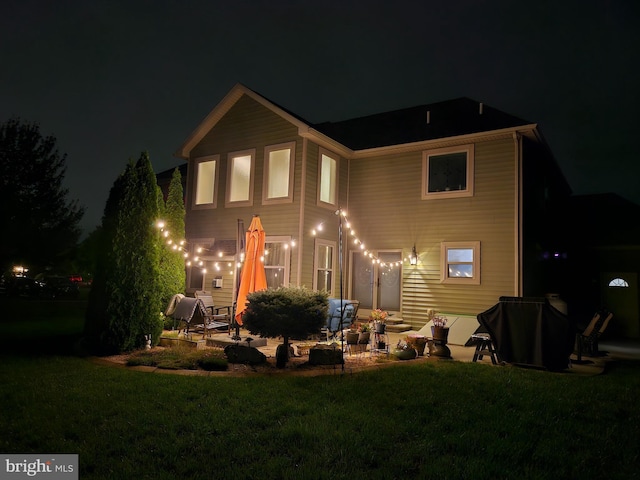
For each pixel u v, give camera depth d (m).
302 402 5.52
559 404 5.79
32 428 4.46
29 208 26.78
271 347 9.81
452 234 13.41
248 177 15.09
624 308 15.53
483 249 12.86
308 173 13.67
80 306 21.48
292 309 7.62
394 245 14.39
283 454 4.06
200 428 4.57
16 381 6.20
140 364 7.41
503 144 12.84
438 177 13.95
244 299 9.70
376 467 3.89
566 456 4.18
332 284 14.61
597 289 16.05
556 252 16.95
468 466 3.87
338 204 14.99
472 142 13.30
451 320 11.99
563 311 12.66
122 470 3.65
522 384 6.79
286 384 6.34
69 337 10.48
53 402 5.28
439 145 13.79
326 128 18.73
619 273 15.80
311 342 10.60
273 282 13.88
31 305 21.20
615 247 15.72
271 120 14.38
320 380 6.70
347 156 15.36
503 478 3.71
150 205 8.92
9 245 26.72
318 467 3.80
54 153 28.00
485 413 5.32
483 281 12.77
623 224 17.23
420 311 13.70
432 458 4.05
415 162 14.33
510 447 4.31
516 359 8.38
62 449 4.01
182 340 9.31
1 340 9.95
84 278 47.88
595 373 8.02
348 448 4.18
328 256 14.59
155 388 5.95
